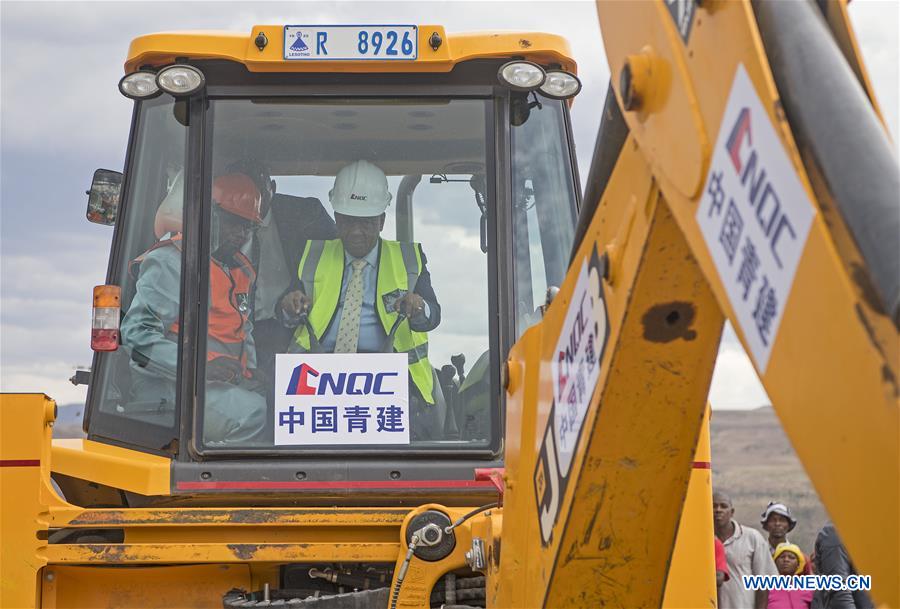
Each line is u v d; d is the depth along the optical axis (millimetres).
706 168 1862
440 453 4477
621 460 2332
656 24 2043
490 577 3314
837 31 1772
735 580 7320
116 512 4227
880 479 1454
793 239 1634
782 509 8414
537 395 2762
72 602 4316
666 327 2174
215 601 4367
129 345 4645
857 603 7262
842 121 1594
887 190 1523
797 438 1624
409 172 4766
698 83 1894
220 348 4582
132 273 4727
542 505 2633
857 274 1521
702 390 2240
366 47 4734
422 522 4125
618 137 2299
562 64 4812
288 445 4508
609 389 2248
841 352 1529
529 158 4781
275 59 4715
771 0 1773
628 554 2445
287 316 4625
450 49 4734
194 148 4715
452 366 4609
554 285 4719
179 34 4738
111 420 4613
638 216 2152
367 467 4453
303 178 4746
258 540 4266
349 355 4602
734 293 1786
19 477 4191
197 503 4465
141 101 4832
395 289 4668
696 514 3900
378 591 4082
